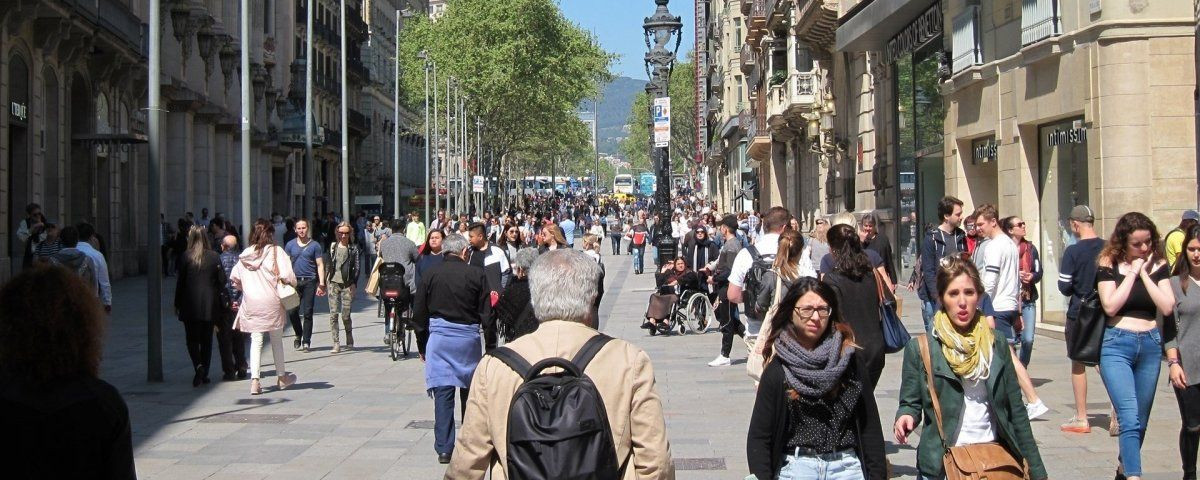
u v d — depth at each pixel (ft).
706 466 31.04
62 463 12.32
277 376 46.85
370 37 315.99
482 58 267.80
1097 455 30.96
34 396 12.37
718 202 317.22
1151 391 26.99
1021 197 62.28
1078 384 33.96
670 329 67.05
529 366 14.42
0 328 12.45
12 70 92.07
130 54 115.85
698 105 367.45
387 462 32.27
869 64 104.06
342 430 37.29
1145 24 52.75
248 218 85.66
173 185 139.64
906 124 90.89
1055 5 57.57
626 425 14.30
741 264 38.04
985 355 19.77
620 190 471.21
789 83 136.46
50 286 12.66
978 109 68.90
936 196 82.69
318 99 238.07
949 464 19.27
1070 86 56.54
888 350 27.96
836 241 27.40
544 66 272.51
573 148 384.06
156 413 40.78
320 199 242.58
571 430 13.39
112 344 63.82
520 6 267.39
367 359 57.31
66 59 102.37
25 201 94.38
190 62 143.13
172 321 78.33
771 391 18.53
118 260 121.80
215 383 48.47
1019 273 39.29
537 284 15.38
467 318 31.94
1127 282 26.66
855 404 18.62
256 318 45.39
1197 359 25.71
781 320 18.85
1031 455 19.81
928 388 20.06
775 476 18.60
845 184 119.34
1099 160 54.03
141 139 109.50
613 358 14.53
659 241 104.01
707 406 41.09
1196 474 26.84
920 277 39.83
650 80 104.83
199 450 34.06
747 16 204.23
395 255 58.95
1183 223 35.55
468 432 14.55
